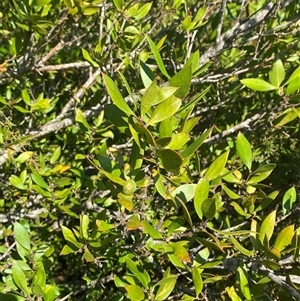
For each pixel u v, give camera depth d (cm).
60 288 99
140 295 53
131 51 91
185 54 97
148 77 57
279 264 55
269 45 96
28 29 84
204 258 61
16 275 57
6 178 98
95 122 97
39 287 54
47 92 123
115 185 58
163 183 59
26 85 112
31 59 92
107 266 85
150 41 55
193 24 86
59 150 94
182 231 62
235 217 92
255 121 86
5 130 87
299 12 102
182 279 93
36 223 93
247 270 65
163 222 62
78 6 80
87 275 101
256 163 92
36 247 86
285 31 101
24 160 85
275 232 88
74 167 96
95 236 64
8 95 108
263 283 58
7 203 101
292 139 96
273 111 78
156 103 49
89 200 85
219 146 94
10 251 89
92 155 89
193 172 86
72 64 96
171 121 55
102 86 100
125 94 93
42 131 96
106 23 104
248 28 88
